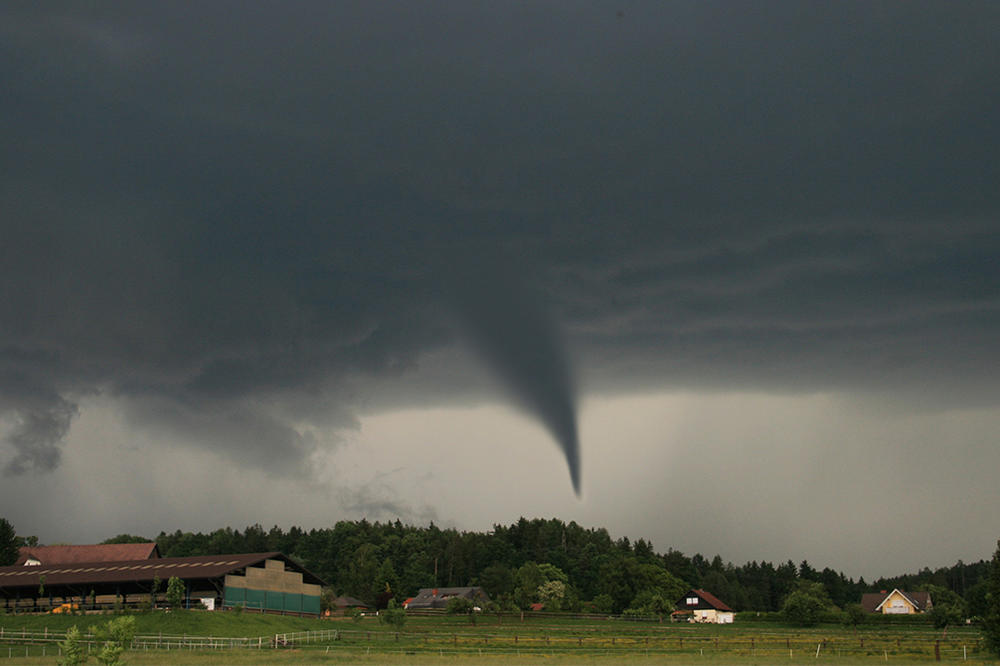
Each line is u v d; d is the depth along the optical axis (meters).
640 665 69.62
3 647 81.69
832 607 178.12
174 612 99.62
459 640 95.56
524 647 88.62
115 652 56.41
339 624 113.06
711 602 178.12
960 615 140.88
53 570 120.19
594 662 71.44
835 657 77.19
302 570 123.06
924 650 83.69
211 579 111.38
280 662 69.50
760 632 122.56
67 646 56.00
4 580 116.00
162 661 69.25
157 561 121.62
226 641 88.62
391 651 82.44
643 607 176.50
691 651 84.00
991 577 81.75
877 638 104.06
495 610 163.00
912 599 191.38
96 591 117.94
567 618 159.12
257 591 115.69
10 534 162.00
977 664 70.25
